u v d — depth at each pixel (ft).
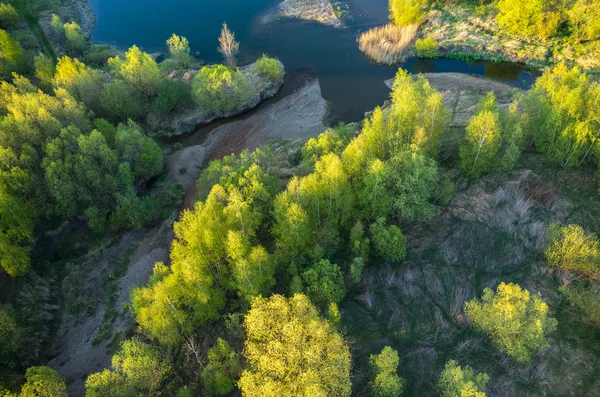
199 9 493.77
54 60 406.62
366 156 213.05
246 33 447.42
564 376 155.33
